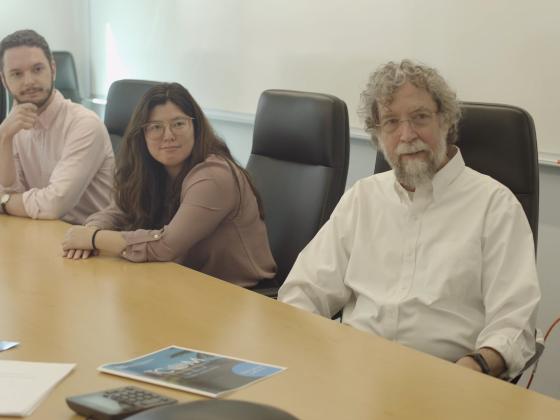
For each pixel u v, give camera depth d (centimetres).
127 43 480
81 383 119
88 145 274
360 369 129
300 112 233
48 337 140
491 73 277
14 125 272
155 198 229
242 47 388
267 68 373
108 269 194
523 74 267
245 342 141
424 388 121
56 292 170
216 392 115
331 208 226
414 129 179
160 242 204
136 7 468
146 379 119
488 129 194
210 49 410
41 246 217
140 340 140
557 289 267
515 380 168
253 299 170
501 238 175
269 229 238
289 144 237
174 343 138
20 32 278
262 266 226
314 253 198
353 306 196
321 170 228
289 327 151
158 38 451
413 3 301
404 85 179
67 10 517
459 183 183
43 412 108
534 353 171
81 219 288
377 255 189
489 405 115
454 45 288
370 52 320
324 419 108
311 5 345
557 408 115
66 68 485
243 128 394
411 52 304
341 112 227
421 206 184
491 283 173
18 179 289
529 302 166
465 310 178
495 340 162
